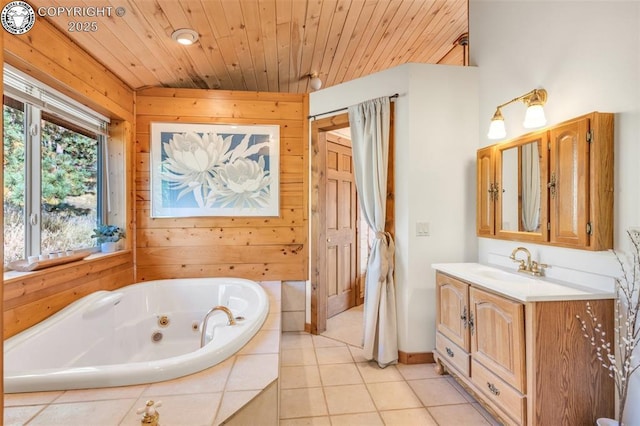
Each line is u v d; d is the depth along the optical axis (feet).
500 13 7.65
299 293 10.43
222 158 10.16
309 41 8.54
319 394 6.76
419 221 8.21
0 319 1.94
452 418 6.00
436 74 8.31
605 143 5.11
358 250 12.99
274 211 10.33
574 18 5.81
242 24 7.48
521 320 5.11
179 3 6.47
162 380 4.30
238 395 4.05
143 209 9.91
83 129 8.24
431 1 7.32
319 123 9.98
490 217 7.55
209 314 6.12
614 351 5.07
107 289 8.48
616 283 5.06
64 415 3.67
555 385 4.96
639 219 4.81
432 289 8.25
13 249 6.25
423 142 8.24
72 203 7.84
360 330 10.33
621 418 4.70
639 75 4.82
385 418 6.00
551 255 6.25
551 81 6.31
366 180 8.63
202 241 10.14
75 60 7.21
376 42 8.89
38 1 5.88
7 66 5.96
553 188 5.85
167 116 10.03
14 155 6.28
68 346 6.17
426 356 8.18
